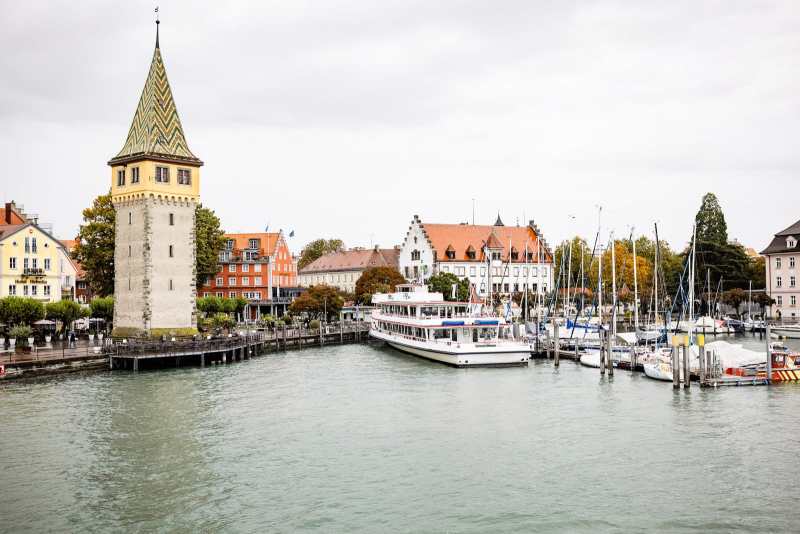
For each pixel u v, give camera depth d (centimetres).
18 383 7894
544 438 5484
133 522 3888
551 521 3897
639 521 3897
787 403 6594
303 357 11006
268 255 18812
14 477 4588
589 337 11631
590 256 18512
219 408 6594
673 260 19250
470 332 10188
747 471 4659
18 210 14462
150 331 10469
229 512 4019
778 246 16400
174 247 10781
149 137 10725
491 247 18388
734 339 13288
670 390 7356
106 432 5666
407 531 3772
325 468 4772
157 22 11144
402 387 7781
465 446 5284
